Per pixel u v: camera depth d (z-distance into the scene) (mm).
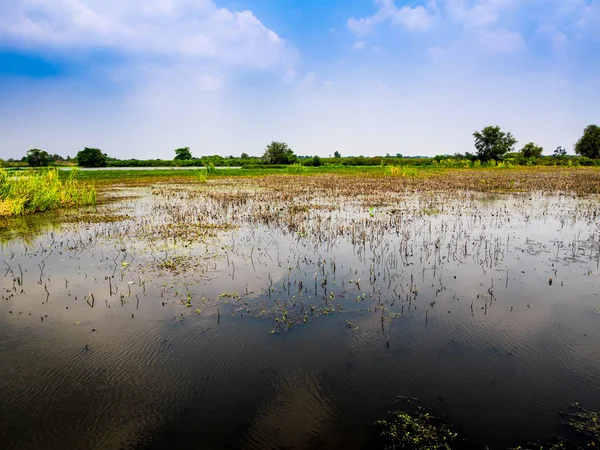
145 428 3363
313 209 15234
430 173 41000
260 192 21672
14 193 14664
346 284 6672
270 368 4199
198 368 4223
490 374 4039
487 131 70312
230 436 3256
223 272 7383
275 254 8641
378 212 14336
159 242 9852
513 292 6203
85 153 73000
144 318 5418
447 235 10297
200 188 24859
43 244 9727
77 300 6074
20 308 5785
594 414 3432
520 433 3236
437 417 3441
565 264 7629
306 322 5250
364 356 4402
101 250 9086
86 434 3303
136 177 36531
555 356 4340
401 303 5840
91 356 4473
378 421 3400
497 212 14016
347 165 69625
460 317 5332
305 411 3541
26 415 3533
